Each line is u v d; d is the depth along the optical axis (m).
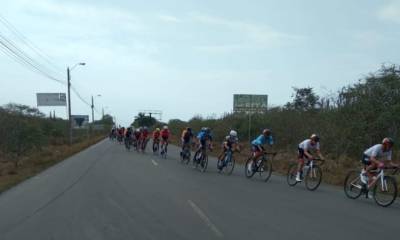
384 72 21.75
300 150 14.70
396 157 19.69
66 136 65.88
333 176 17.48
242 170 20.98
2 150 27.17
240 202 11.48
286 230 8.43
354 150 22.53
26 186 14.77
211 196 12.40
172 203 11.23
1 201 11.77
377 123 20.78
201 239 7.74
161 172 18.83
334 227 8.75
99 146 45.00
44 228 8.57
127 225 8.79
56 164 23.59
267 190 13.88
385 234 8.23
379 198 11.55
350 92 22.98
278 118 32.16
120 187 14.13
